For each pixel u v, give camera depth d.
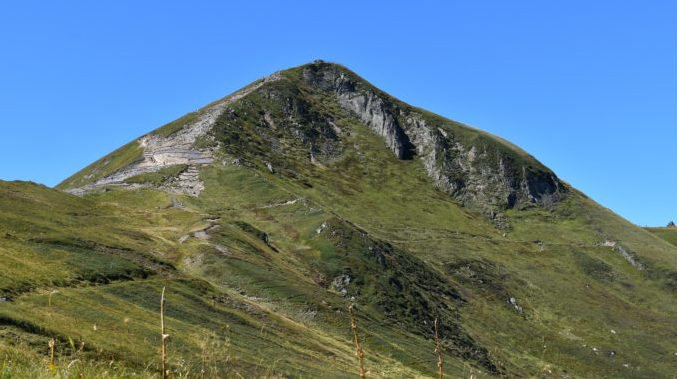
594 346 131.62
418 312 111.62
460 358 98.19
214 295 76.25
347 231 130.38
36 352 33.00
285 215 143.62
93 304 56.34
